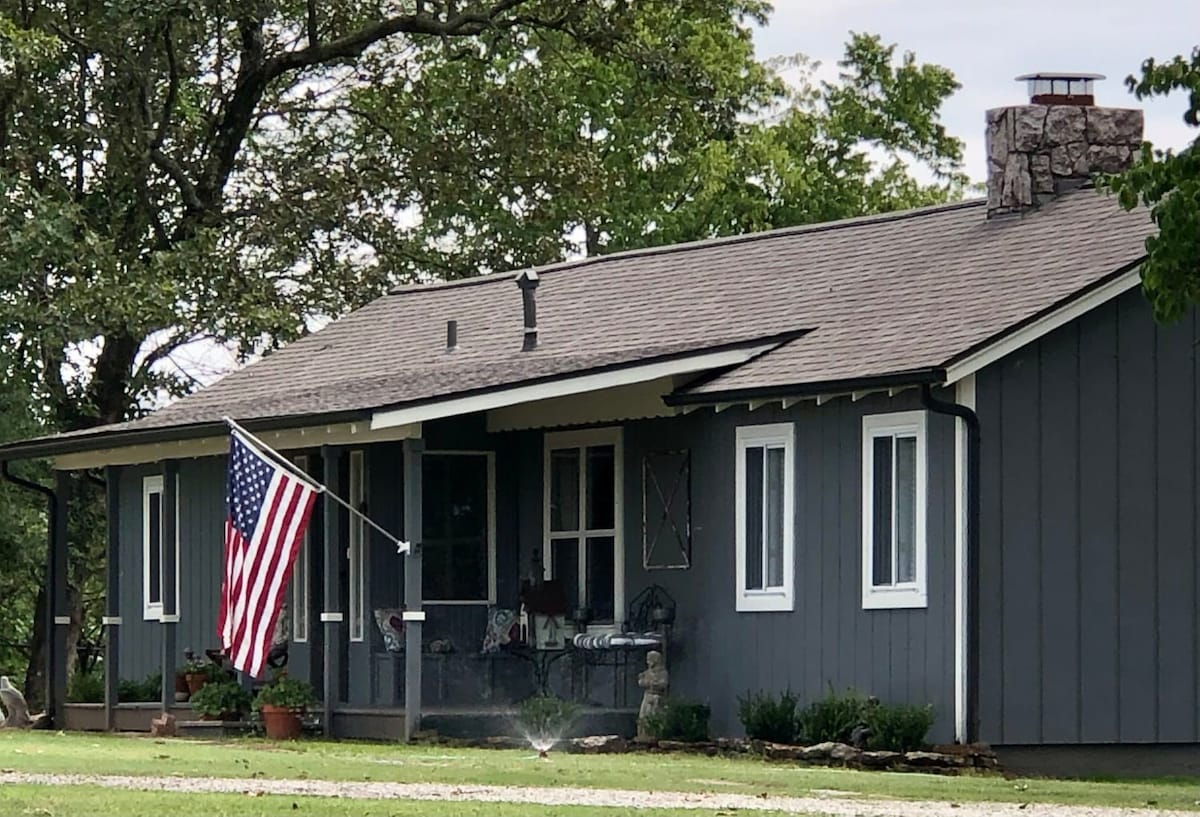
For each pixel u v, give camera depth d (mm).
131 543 32625
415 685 23844
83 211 40188
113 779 16266
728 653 24062
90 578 47281
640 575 25391
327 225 42750
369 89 45438
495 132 44188
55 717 30141
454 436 27109
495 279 32031
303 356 32219
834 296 25375
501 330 29219
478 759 20078
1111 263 22156
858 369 22172
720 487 24250
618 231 52656
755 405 23797
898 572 22203
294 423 24344
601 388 23719
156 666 31734
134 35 40094
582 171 44969
